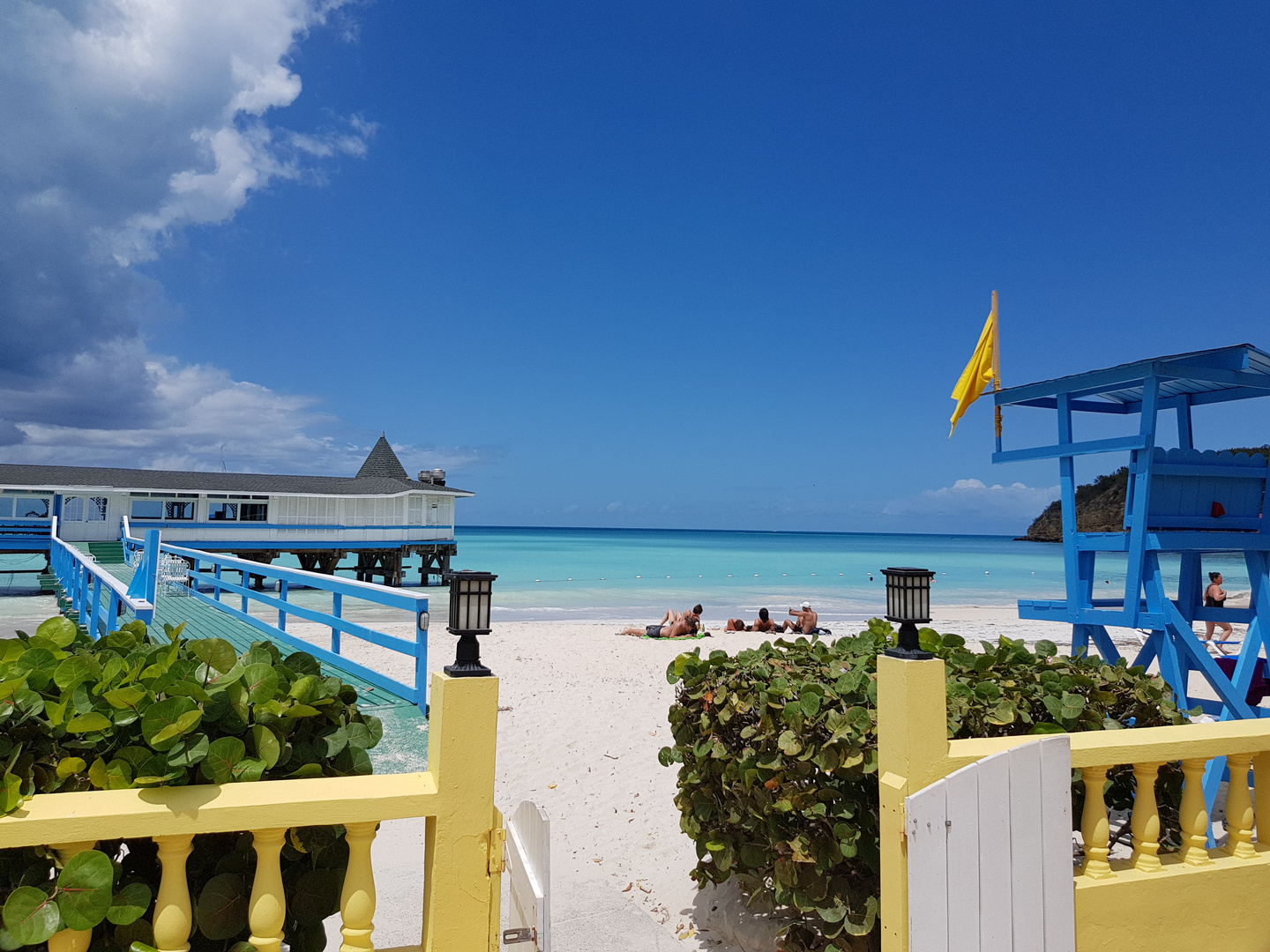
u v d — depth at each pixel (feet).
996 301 21.20
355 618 82.89
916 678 8.15
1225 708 16.35
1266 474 17.29
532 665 46.29
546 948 8.07
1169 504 16.42
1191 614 18.60
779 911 13.74
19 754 6.61
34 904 5.85
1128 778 11.87
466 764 6.98
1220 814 17.19
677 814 20.24
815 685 11.30
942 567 240.73
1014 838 8.33
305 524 135.64
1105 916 8.86
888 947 8.02
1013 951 8.27
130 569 76.59
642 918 13.80
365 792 6.77
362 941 6.87
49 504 115.24
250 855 7.16
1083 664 13.16
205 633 34.68
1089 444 17.37
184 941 6.48
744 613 95.81
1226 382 16.28
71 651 8.91
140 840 7.11
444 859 6.88
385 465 192.24
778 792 11.50
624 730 29.55
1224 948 9.52
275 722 7.38
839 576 179.73
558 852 18.06
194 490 122.11
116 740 6.99
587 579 163.22
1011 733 11.75
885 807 8.20
